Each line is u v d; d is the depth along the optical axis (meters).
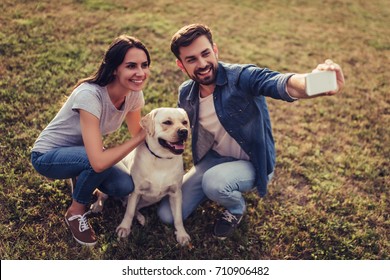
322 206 3.15
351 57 6.13
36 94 3.92
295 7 8.35
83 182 2.48
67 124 2.48
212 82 2.48
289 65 5.61
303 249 2.78
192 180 2.87
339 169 3.54
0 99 3.80
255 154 2.67
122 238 2.66
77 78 4.27
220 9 7.39
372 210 3.13
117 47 2.22
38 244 2.58
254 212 3.01
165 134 2.39
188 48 2.35
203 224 2.87
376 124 4.33
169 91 4.36
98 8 6.20
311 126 4.20
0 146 3.28
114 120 2.54
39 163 2.52
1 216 2.72
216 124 2.66
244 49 5.84
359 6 9.02
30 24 5.22
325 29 7.27
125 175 2.59
